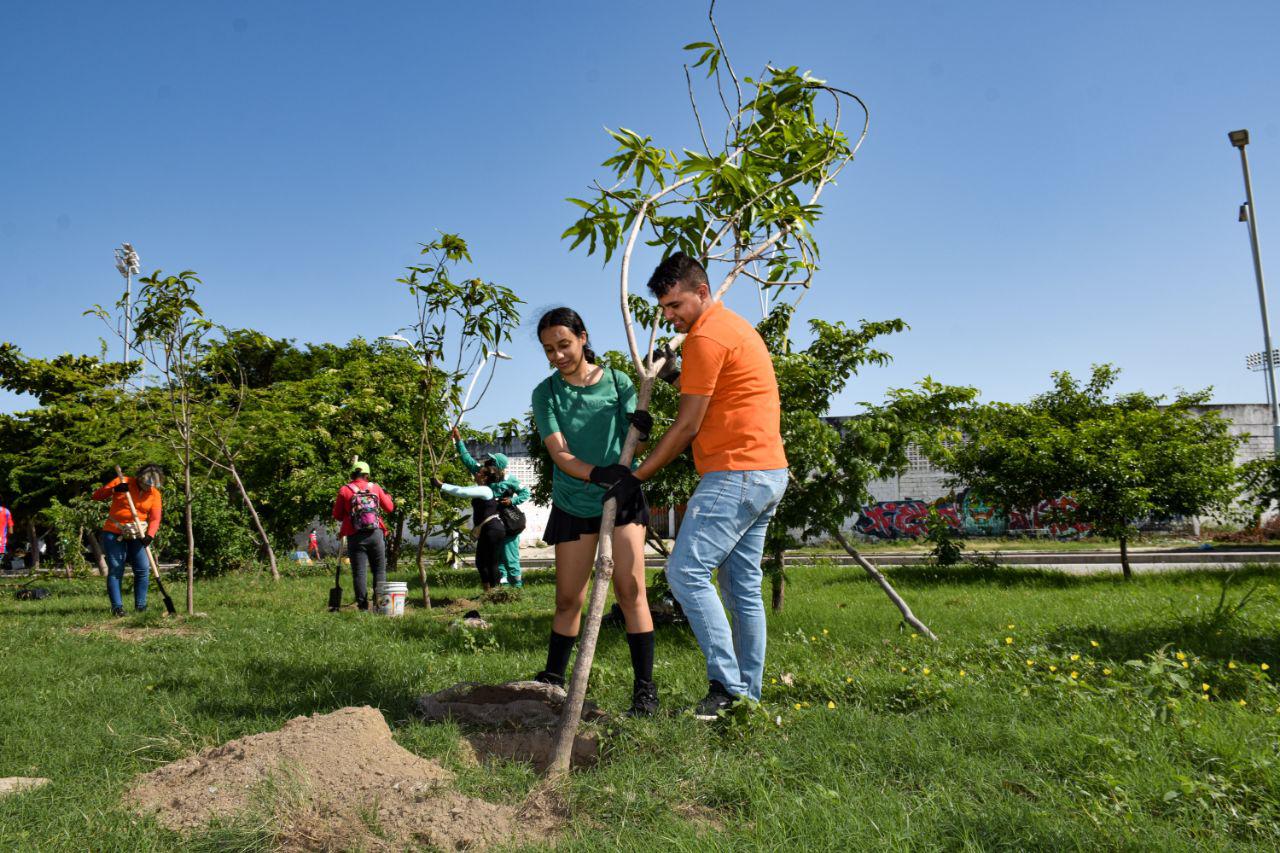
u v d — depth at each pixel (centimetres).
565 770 291
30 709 398
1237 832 244
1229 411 2434
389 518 1705
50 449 1560
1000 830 237
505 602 990
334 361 2088
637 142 386
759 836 236
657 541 756
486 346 936
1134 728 330
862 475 689
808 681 433
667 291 354
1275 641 517
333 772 281
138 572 882
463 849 238
